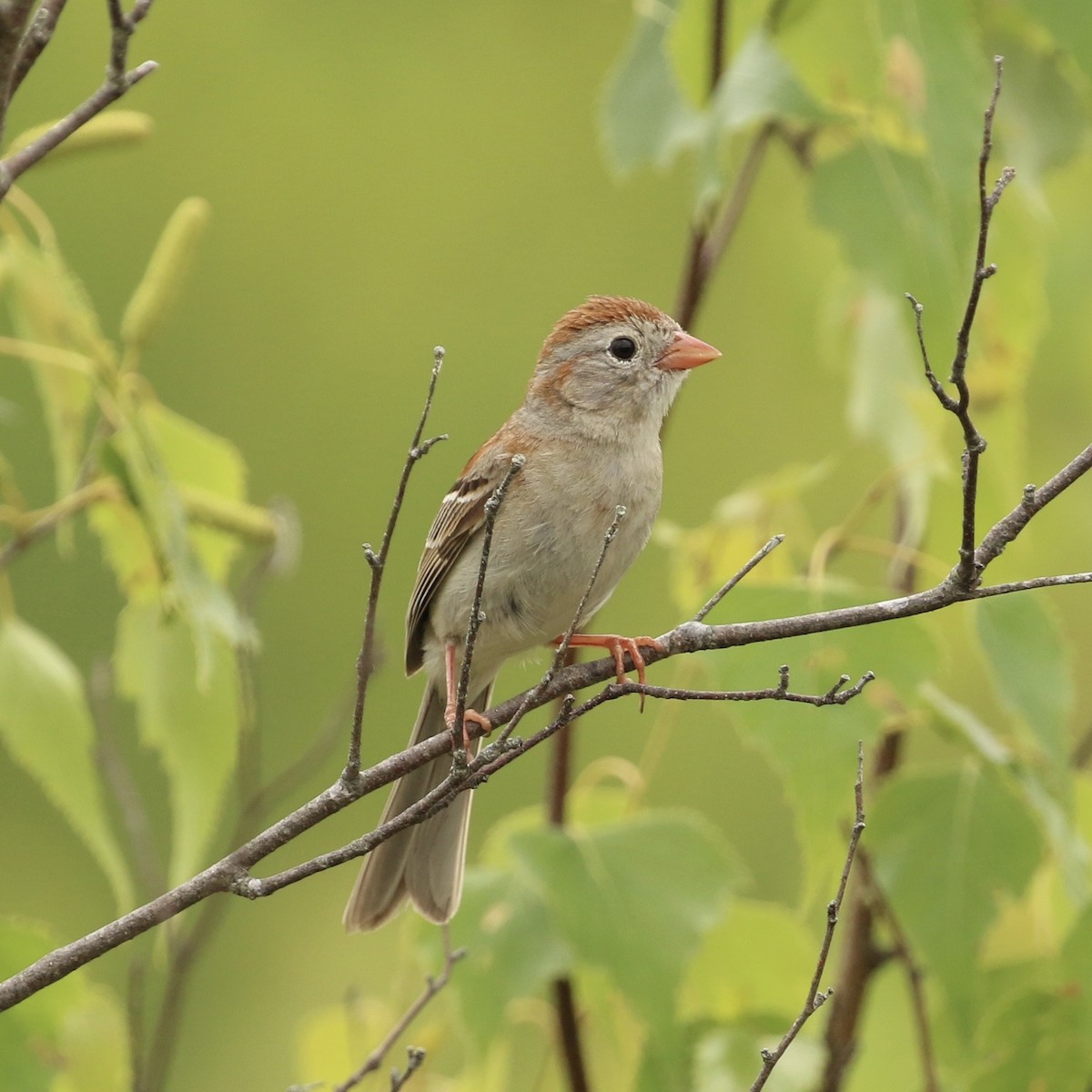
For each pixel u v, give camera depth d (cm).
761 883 1457
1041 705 799
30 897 1416
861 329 1005
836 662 773
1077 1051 789
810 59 800
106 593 1457
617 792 978
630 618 1598
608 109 1034
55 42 1638
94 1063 768
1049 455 1221
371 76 1720
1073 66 864
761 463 1590
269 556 874
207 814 830
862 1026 931
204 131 1686
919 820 825
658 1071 834
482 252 1691
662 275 1686
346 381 1622
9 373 1488
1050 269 1205
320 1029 924
